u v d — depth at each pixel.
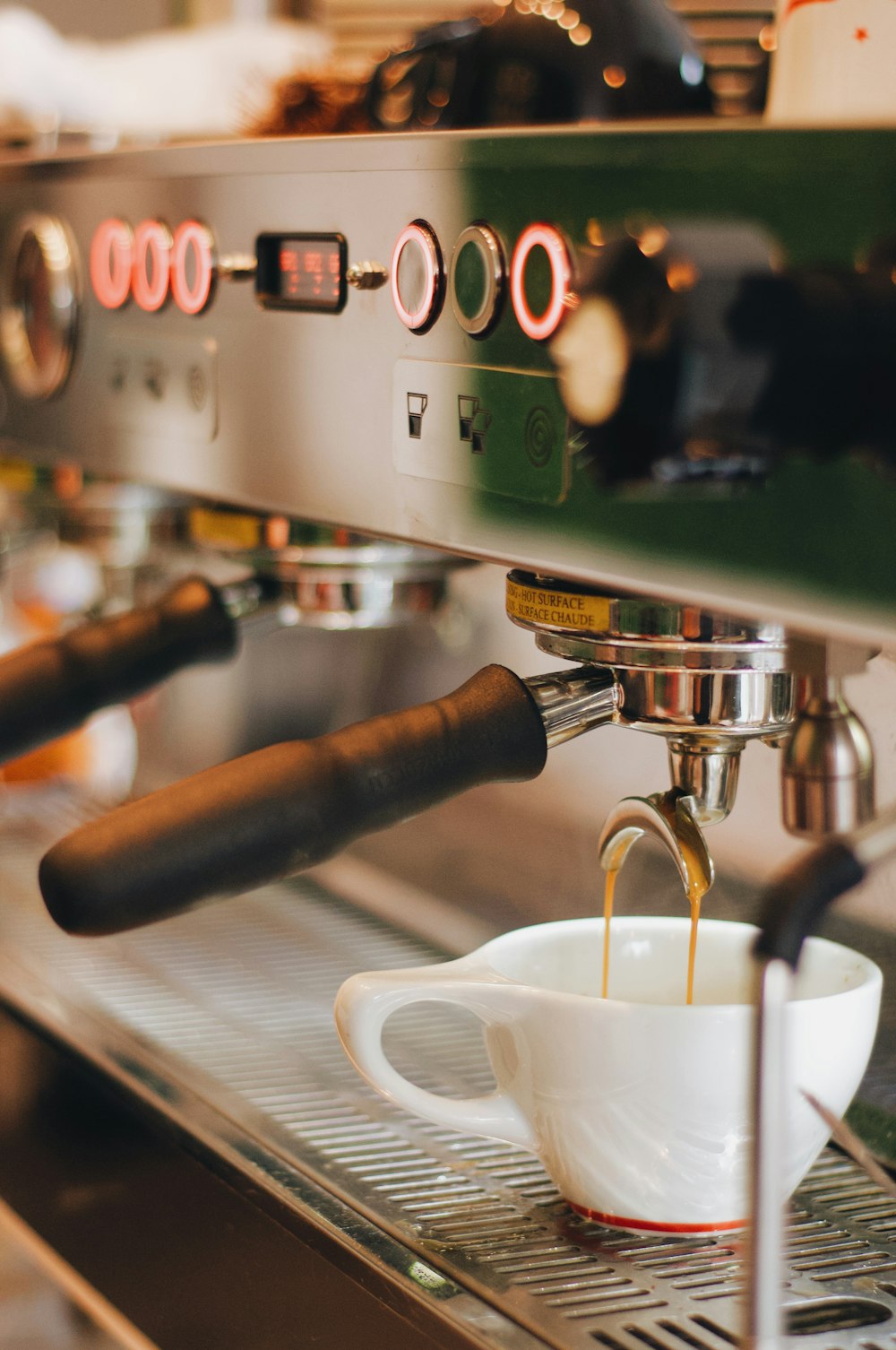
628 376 0.26
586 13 0.47
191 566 0.90
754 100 0.49
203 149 0.48
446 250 0.38
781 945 0.30
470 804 0.73
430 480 0.39
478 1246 0.44
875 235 0.27
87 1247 0.57
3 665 0.58
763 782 0.56
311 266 0.44
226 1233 0.49
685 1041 0.42
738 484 0.29
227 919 0.79
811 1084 0.42
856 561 0.28
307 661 0.84
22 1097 0.63
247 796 0.41
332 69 0.63
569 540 0.34
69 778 1.00
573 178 0.33
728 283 0.26
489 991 0.44
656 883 0.62
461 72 0.49
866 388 0.26
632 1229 0.45
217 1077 0.57
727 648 0.41
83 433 0.58
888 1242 0.45
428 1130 0.53
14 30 0.71
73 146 0.70
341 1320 0.44
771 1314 0.31
